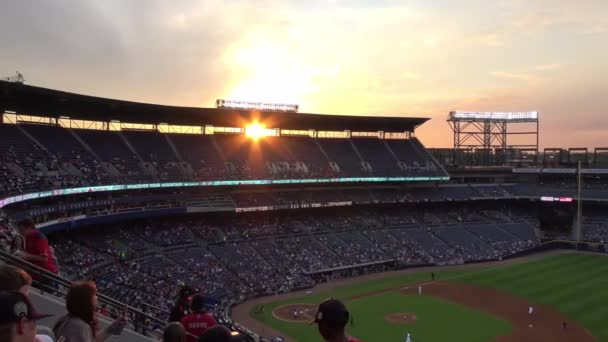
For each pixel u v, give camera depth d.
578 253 98.50
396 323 55.88
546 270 84.06
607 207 110.00
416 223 100.12
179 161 78.62
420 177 101.94
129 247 64.44
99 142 72.06
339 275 78.06
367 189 100.44
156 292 54.25
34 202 52.31
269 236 82.19
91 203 59.66
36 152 60.31
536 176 119.50
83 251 57.72
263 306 61.38
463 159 125.56
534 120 122.06
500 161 125.94
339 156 99.62
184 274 63.16
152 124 82.62
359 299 65.75
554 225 111.81
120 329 8.95
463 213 108.81
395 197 99.50
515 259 93.38
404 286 73.19
